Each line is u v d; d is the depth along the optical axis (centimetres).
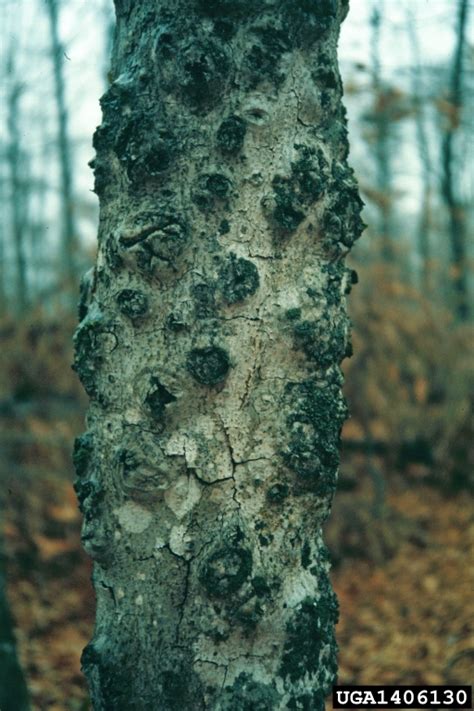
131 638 82
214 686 80
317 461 84
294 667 82
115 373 84
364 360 396
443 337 419
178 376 82
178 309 82
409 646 277
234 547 81
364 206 91
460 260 484
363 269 398
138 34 87
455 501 417
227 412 82
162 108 84
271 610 82
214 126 84
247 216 84
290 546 83
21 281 455
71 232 439
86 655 84
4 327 376
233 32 84
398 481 423
